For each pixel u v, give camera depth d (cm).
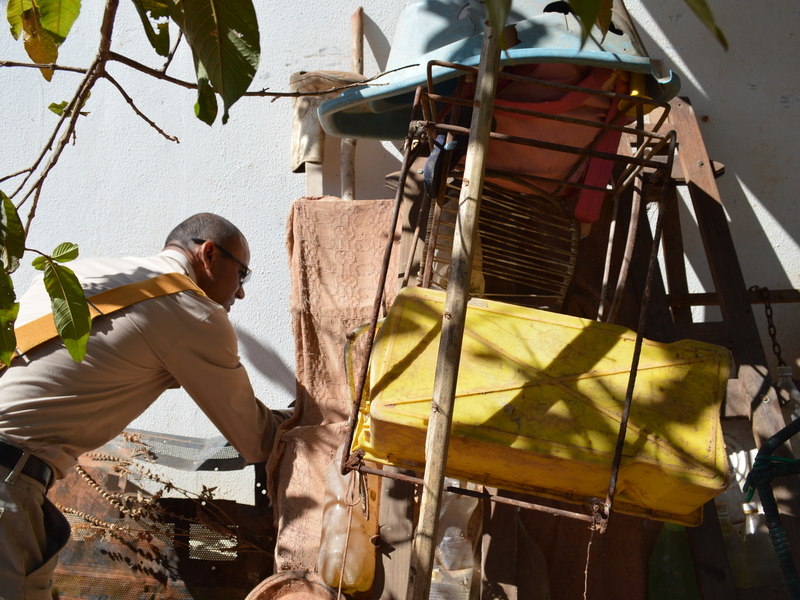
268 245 243
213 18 100
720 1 243
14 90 250
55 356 169
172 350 179
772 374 229
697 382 130
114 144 248
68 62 251
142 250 246
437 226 164
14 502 159
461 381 127
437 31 159
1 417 162
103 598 200
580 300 207
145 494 208
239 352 240
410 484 174
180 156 247
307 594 172
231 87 104
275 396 240
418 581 109
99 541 202
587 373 129
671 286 217
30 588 161
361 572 169
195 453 212
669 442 123
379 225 211
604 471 122
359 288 207
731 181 238
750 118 239
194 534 202
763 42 241
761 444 185
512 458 124
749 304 201
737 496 199
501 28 64
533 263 202
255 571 199
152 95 248
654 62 158
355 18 241
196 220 202
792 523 179
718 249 209
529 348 132
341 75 223
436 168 147
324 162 242
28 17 127
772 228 237
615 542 196
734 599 170
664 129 224
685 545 188
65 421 169
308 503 185
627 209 212
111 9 110
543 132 164
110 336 174
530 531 197
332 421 197
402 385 125
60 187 247
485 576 173
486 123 117
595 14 59
